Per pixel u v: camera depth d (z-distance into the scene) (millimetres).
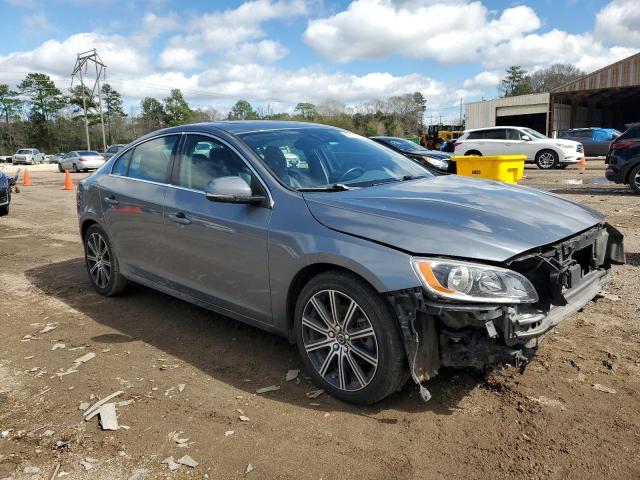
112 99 95375
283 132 4191
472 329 2832
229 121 4457
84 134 89000
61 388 3475
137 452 2762
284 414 3080
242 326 4461
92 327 4555
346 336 3119
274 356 3863
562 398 3123
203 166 4113
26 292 5652
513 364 2742
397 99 92938
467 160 11281
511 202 3410
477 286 2695
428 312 2729
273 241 3381
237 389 3398
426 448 2719
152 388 3439
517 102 42844
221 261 3783
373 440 2803
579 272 3082
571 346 3787
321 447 2758
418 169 4387
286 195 3479
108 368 3752
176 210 4121
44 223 10719
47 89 89375
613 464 2547
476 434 2818
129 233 4707
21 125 90438
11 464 2691
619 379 3318
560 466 2547
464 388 3266
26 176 23156
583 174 17438
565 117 44250
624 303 4594
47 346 4176
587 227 3340
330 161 3984
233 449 2764
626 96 47250
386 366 2926
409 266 2787
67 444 2848
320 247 3113
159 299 5234
